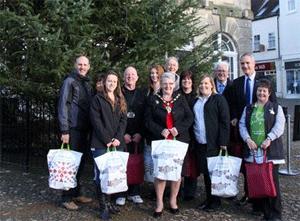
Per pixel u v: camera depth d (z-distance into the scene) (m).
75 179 5.92
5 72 7.47
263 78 5.97
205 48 8.91
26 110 8.58
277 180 5.64
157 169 5.65
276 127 5.61
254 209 5.94
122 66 7.84
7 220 5.56
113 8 8.07
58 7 7.07
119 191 5.62
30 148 8.86
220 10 18.17
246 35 19.22
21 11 7.47
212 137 5.89
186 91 6.28
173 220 5.66
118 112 5.78
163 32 8.13
